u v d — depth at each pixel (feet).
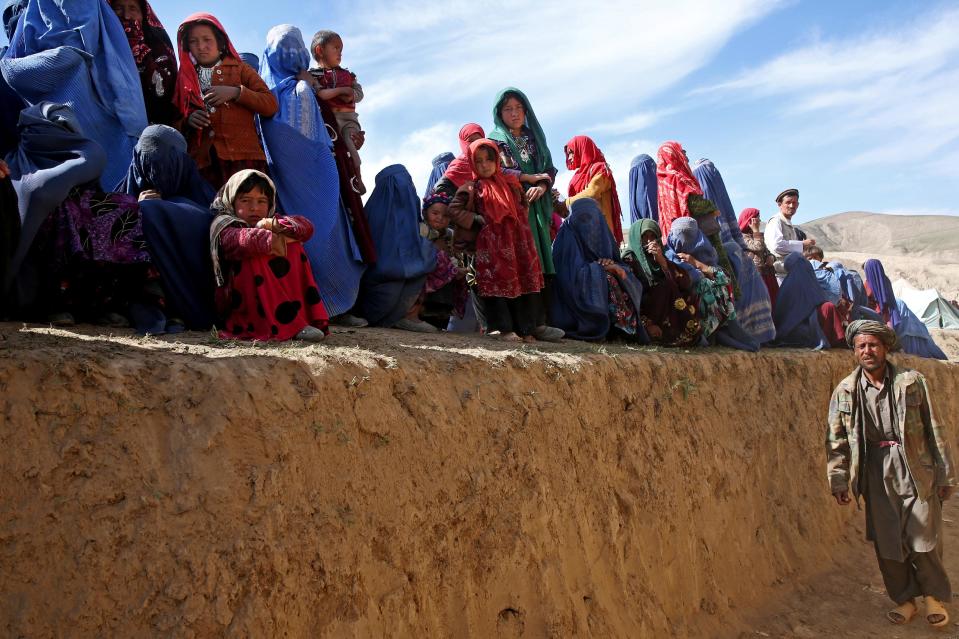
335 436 12.01
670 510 18.57
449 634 12.89
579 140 27.07
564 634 14.39
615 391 18.28
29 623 8.67
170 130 16.53
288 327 15.05
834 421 20.36
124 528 9.57
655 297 23.93
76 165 13.99
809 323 31.01
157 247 15.07
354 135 21.86
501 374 15.61
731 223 30.40
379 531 12.17
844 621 20.44
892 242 246.88
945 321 72.23
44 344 11.26
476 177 20.21
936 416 19.51
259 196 15.79
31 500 9.13
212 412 10.84
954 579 24.35
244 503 10.64
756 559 21.48
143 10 19.49
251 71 19.16
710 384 22.22
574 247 23.52
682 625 17.63
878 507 19.85
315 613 11.00
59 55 16.35
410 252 20.27
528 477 15.06
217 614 9.84
